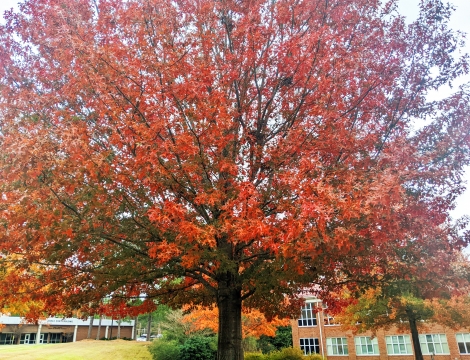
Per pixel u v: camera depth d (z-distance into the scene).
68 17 6.31
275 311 9.15
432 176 5.71
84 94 6.16
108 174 5.19
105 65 5.50
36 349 30.81
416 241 6.20
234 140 6.83
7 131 5.40
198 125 5.47
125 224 5.96
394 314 17.95
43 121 5.91
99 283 6.53
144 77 5.56
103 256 6.43
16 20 6.88
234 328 7.45
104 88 5.48
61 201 5.34
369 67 6.77
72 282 6.76
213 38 7.01
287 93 6.95
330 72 6.39
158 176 5.42
